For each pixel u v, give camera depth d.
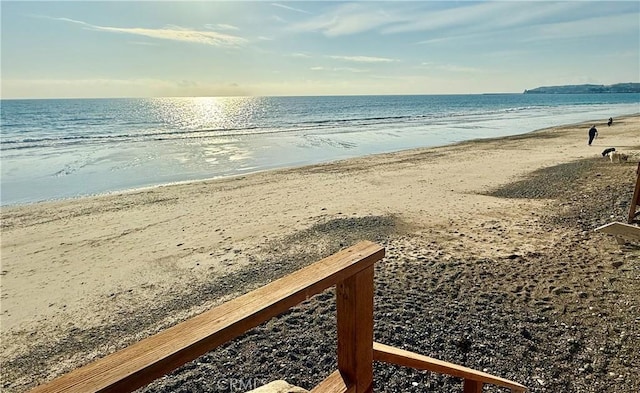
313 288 1.25
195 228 9.77
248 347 4.46
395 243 7.87
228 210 11.27
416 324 4.73
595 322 4.57
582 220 8.55
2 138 29.39
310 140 28.58
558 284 5.61
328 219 9.89
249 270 7.11
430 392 3.65
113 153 22.66
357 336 1.50
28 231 9.98
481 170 15.70
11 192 14.43
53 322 5.71
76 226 10.31
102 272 7.40
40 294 6.62
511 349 4.19
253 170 18.23
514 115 57.00
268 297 1.17
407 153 21.41
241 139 29.12
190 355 0.96
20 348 5.12
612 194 10.47
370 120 47.91
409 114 60.28
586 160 16.64
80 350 5.02
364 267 1.47
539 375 3.76
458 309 5.06
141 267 7.53
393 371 3.92
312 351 4.34
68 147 24.83
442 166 16.95
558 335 4.38
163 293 6.42
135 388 0.87
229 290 6.39
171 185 14.98
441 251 7.29
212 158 21.33
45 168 18.56
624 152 17.91
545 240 7.52
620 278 5.61
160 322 5.55
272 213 10.74
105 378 0.84
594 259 6.39
